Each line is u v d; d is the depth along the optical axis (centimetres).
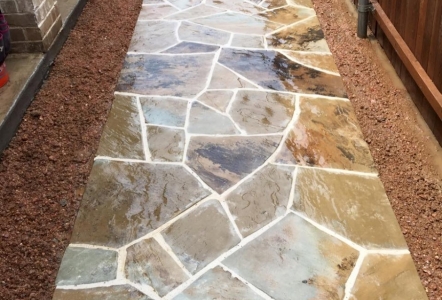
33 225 287
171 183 314
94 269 261
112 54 458
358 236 278
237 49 462
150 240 277
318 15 534
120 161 332
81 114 379
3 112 351
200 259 266
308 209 295
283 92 402
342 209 295
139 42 477
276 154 337
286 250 270
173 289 250
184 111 380
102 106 388
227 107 384
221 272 258
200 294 247
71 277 257
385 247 271
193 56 451
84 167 330
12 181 317
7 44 374
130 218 291
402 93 409
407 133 364
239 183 314
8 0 397
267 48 465
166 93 401
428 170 331
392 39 419
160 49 464
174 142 349
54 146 347
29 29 411
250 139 351
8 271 261
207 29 498
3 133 342
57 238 279
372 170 325
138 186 312
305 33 493
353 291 248
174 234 280
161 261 265
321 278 255
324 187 310
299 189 309
